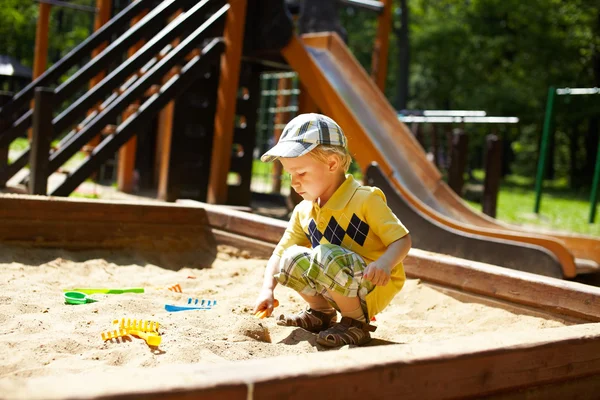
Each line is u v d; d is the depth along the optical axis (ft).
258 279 13.12
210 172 27.40
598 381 7.82
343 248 8.70
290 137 8.57
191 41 24.79
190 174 27.27
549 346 7.11
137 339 8.39
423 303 11.78
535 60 90.02
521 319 10.55
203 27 25.25
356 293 8.64
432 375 6.05
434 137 36.32
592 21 86.89
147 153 34.99
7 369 7.20
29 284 11.39
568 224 40.68
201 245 15.67
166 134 27.09
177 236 15.53
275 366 5.22
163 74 23.94
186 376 4.75
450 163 33.12
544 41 89.15
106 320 9.38
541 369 7.04
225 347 8.21
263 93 49.11
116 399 4.28
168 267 14.47
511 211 47.16
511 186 86.53
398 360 5.81
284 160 8.64
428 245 19.85
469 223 24.71
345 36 35.63
